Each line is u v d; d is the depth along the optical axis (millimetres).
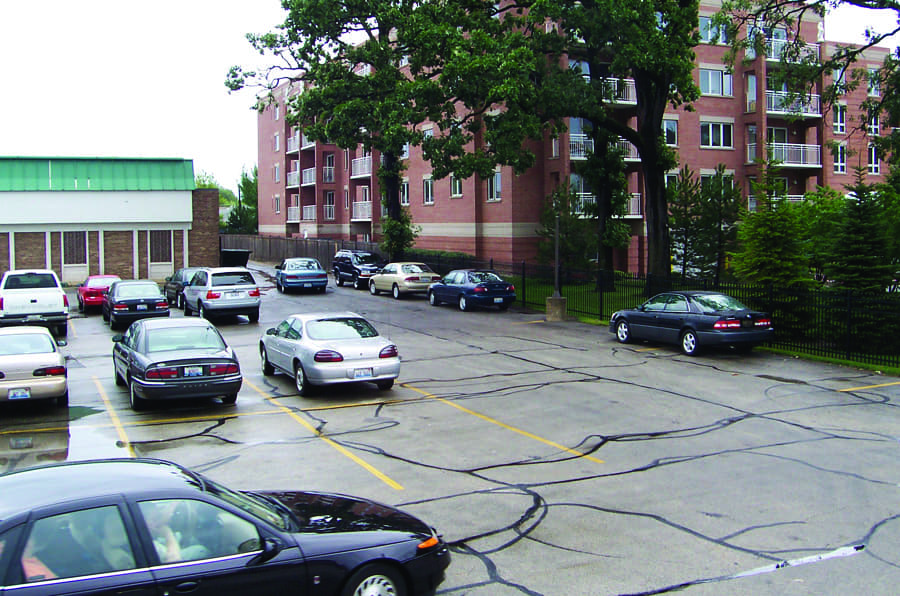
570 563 6883
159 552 4855
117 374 15797
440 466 10000
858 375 16203
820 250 21359
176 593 4797
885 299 17469
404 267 33875
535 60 25219
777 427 11914
